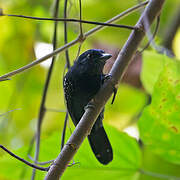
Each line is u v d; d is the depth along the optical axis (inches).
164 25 490.9
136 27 263.7
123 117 451.2
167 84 267.4
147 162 335.6
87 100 334.6
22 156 294.8
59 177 228.8
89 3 461.4
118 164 288.2
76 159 297.0
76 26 412.8
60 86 446.3
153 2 273.0
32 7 446.9
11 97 430.6
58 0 327.3
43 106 321.4
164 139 270.2
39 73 445.1
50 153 289.6
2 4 431.8
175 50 468.8
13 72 251.3
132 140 281.6
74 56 425.4
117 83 258.2
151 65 317.7
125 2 466.0
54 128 450.9
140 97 455.8
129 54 261.6
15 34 444.8
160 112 267.4
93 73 323.9
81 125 245.1
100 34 465.1
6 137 430.0
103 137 316.2
